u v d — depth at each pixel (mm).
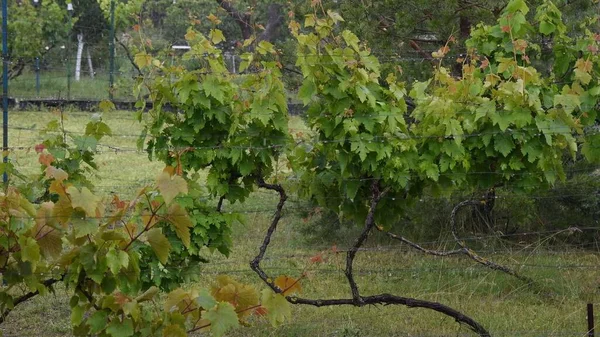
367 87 5160
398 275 7750
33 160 12445
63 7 22141
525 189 5383
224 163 5234
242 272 7492
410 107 8281
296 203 9047
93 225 3828
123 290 4219
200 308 3992
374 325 6543
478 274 7707
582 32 7855
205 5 20750
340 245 8789
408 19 8359
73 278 3926
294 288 4363
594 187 8406
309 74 5020
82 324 4207
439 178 5402
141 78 5395
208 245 5461
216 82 5133
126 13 19125
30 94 17922
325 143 5188
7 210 3836
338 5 9250
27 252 3758
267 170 5441
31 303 7012
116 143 13852
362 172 5293
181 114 5465
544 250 8367
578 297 7250
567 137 5086
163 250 4090
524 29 5746
